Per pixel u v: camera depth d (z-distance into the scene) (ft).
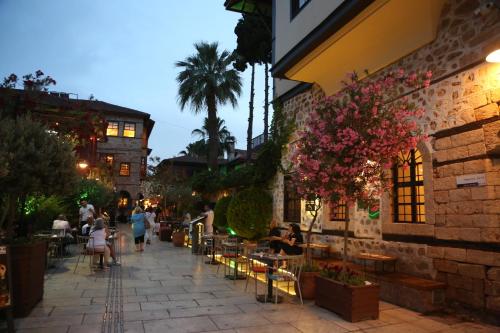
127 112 114.11
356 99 18.39
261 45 63.72
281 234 40.09
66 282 24.81
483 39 19.70
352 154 17.85
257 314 18.51
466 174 19.89
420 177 23.86
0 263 14.67
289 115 41.01
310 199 20.74
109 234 34.04
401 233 23.81
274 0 36.83
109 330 15.57
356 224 28.37
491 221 18.40
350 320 17.60
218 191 65.46
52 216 36.60
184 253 42.78
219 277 28.27
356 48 27.43
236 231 41.50
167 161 131.34
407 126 18.15
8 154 16.14
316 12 28.60
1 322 16.21
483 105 19.39
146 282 25.63
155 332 15.46
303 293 21.95
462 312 19.24
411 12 22.62
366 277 23.62
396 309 20.16
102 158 97.30
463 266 19.49
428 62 23.06
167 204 78.38
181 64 85.76
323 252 32.04
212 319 17.47
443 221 20.98
